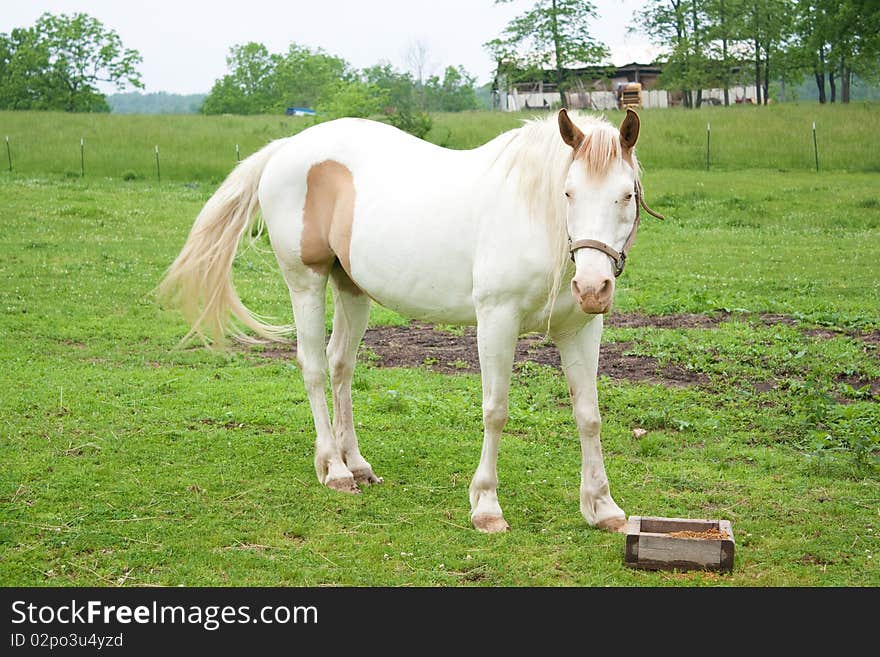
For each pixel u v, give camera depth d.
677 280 12.30
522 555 4.42
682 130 28.19
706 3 40.47
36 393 7.02
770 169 24.47
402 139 5.43
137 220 16.00
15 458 5.62
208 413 6.76
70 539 4.49
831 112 30.44
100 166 23.72
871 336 9.01
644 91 48.09
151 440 6.09
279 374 8.10
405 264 4.91
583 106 41.25
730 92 49.62
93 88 68.25
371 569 4.27
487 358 4.61
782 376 7.73
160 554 4.38
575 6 38.75
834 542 4.56
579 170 4.04
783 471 5.66
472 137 27.47
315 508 5.04
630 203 4.07
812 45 39.59
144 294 10.93
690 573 4.22
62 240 13.83
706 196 20.22
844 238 15.66
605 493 4.78
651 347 8.67
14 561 4.27
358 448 5.76
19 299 10.38
